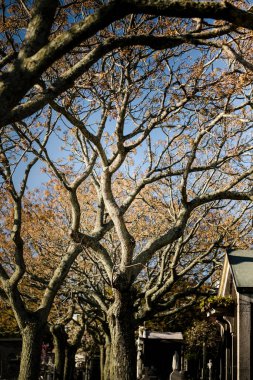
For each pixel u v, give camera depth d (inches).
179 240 792.9
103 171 613.6
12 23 566.3
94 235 689.0
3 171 674.8
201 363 2044.8
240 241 994.1
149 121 666.8
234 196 594.2
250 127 709.9
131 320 623.2
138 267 612.7
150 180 632.4
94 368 2482.8
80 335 1318.9
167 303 852.6
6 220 1009.5
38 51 256.2
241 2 525.7
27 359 641.0
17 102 255.8
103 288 1025.5
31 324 651.5
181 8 256.2
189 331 1739.7
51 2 266.5
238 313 798.5
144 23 596.7
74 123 570.9
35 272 1098.1
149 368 1186.0
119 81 657.6
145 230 1067.3
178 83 643.5
